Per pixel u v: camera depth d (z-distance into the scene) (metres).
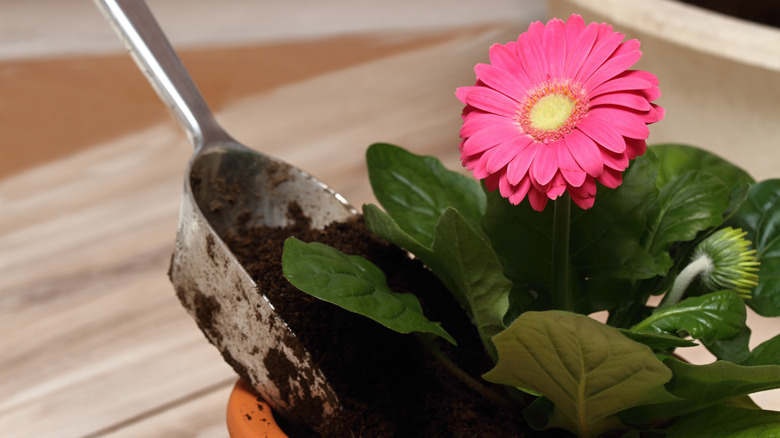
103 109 1.38
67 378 0.87
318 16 1.72
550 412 0.58
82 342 0.92
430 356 0.63
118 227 1.10
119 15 0.68
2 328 0.94
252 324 0.58
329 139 1.25
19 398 0.85
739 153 0.98
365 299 0.55
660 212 0.62
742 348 0.62
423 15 1.71
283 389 0.58
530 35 0.53
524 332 0.52
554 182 0.50
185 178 0.62
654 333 0.53
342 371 0.60
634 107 0.49
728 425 0.54
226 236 0.66
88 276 1.02
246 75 1.47
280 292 0.61
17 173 1.23
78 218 1.13
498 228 0.60
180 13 1.71
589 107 0.51
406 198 0.65
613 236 0.60
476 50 1.53
